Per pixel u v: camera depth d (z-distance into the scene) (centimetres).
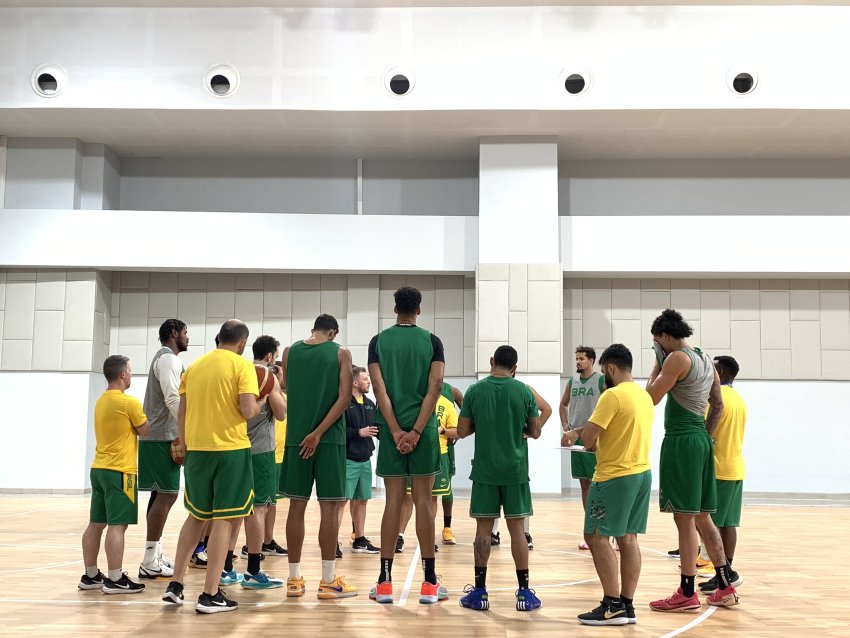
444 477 609
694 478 405
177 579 398
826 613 405
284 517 813
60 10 972
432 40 968
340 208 1146
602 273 1095
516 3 961
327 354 427
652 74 960
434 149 1112
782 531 749
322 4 968
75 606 399
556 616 391
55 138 1080
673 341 415
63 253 1063
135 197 1148
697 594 447
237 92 967
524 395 416
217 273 1122
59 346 1065
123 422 434
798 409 1104
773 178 1138
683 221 1088
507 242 1054
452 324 1117
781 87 954
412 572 505
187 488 400
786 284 1120
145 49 970
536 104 963
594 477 388
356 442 592
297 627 362
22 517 803
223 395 398
